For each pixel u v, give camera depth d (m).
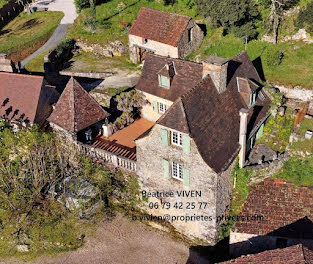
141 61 56.66
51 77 54.56
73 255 33.91
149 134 31.67
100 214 36.44
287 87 45.84
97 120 38.69
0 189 34.84
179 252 33.69
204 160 29.97
